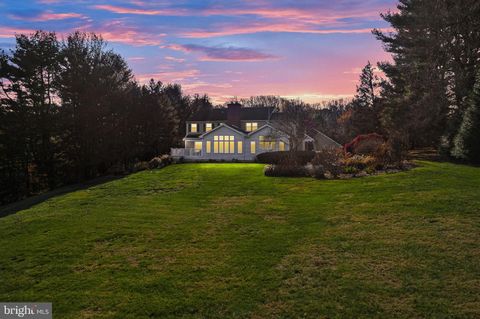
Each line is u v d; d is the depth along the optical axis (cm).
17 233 1633
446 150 3272
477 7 3188
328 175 2606
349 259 1087
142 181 3012
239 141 4431
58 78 4147
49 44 4156
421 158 3278
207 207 1928
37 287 1023
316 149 4938
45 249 1351
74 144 4219
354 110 5988
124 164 4791
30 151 4119
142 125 5394
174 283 996
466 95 3198
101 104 4331
